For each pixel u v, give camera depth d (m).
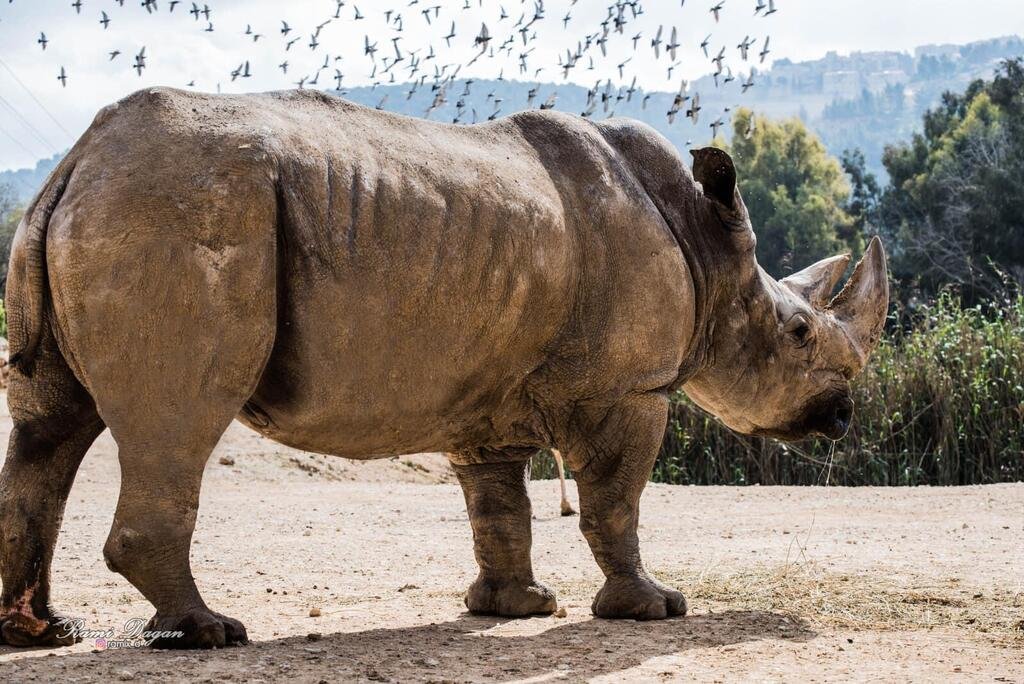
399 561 13.90
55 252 8.07
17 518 8.58
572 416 10.05
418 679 7.74
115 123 8.29
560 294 9.62
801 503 19.45
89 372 8.05
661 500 20.00
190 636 8.31
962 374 24.84
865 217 84.62
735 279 10.84
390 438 9.20
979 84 80.12
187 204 7.99
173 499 8.09
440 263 8.84
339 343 8.50
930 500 19.52
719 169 10.48
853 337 11.52
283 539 15.68
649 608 10.02
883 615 10.19
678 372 10.56
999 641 9.23
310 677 7.68
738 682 7.81
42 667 7.85
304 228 8.30
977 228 63.00
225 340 8.05
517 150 9.79
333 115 8.88
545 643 9.05
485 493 10.52
